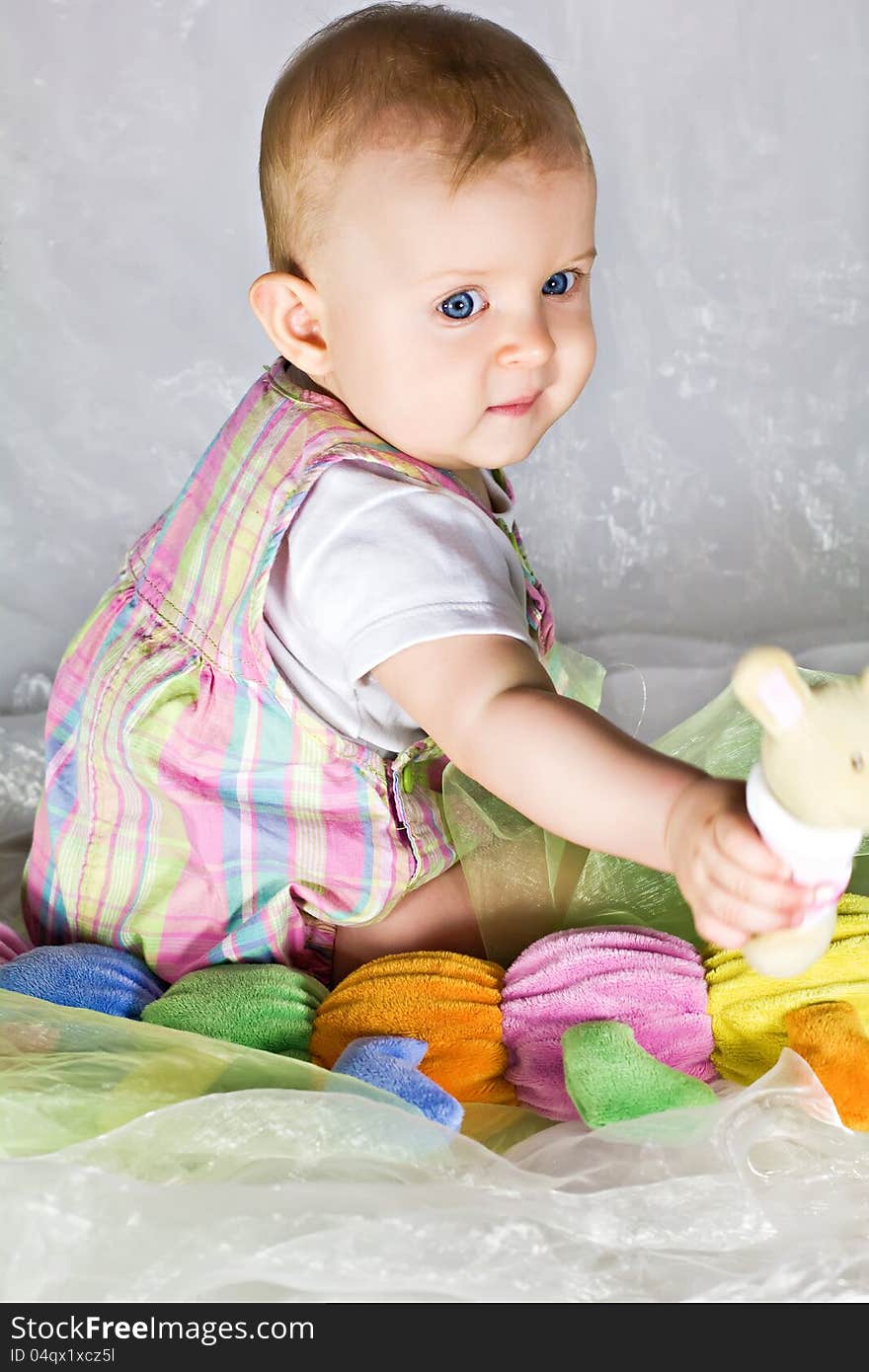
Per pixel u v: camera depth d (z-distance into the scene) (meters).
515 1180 0.83
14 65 1.96
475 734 0.91
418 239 0.99
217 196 2.01
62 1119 0.89
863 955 0.96
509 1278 0.76
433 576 0.96
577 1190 0.84
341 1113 0.86
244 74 1.98
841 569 2.13
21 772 1.60
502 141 0.98
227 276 2.02
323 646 1.06
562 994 0.99
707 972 1.00
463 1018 1.00
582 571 2.14
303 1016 1.04
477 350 1.01
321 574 1.01
